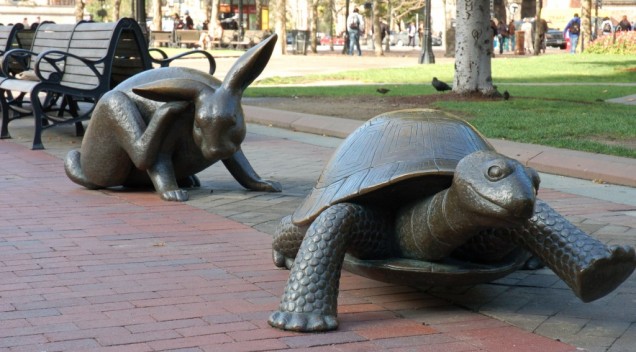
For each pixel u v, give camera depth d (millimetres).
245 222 7207
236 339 4316
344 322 4617
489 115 13789
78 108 14211
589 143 10789
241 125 7773
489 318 4734
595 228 6875
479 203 4062
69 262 5852
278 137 12586
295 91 18734
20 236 6617
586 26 39438
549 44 55156
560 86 20047
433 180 4500
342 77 23266
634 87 19672
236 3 56281
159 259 5961
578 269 4305
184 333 4406
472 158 4203
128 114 8062
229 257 6035
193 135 7859
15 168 9875
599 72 24859
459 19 16672
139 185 8773
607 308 4902
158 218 7332
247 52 7738
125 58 12148
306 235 4590
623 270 4344
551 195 8383
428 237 4496
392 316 4750
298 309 4449
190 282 5383
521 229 4496
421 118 4930
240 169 8523
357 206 4598
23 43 15289
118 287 5258
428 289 5301
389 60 36531
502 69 26141
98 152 8305
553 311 4852
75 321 4598
